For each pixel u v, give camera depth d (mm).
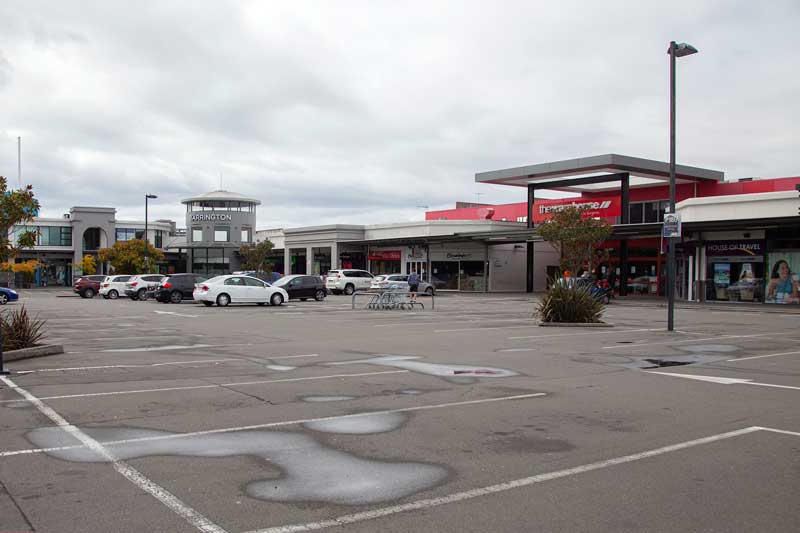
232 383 10031
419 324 21344
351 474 5711
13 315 13859
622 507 4984
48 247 77250
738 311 30078
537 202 54719
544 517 4777
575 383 10211
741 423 7625
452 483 5500
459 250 53844
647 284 48219
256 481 5508
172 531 4480
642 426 7457
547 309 21141
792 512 4914
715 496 5234
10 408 8156
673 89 19359
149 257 62781
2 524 4559
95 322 21859
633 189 50562
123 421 7523
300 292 37125
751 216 33156
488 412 8117
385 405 8500
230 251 75875
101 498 5078
